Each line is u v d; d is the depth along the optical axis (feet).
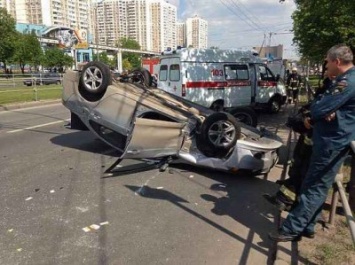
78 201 15.98
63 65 210.79
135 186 17.90
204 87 40.09
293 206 13.62
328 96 10.21
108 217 14.37
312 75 176.55
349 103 10.16
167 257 11.49
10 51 179.42
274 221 14.03
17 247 12.12
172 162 20.66
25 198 16.31
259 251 11.82
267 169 19.39
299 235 11.65
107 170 19.71
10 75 99.35
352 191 13.09
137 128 18.88
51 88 85.35
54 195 16.67
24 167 20.95
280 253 11.40
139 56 303.27
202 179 19.04
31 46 195.21
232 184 18.35
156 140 19.48
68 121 38.11
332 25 66.23
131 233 13.07
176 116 20.43
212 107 40.98
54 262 11.25
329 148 10.52
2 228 13.44
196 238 12.69
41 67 208.85
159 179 18.98
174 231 13.21
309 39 80.07
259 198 16.46
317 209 11.35
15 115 43.21
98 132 23.30
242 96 43.57
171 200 16.15
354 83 9.96
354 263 10.69
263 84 45.80
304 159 13.51
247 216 14.51
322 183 11.05
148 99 22.02
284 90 48.78
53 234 13.00
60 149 25.27
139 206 15.47
